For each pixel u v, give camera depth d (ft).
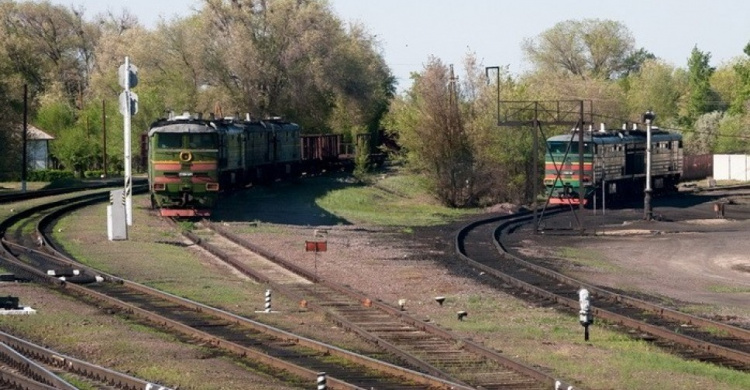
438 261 195.31
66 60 650.02
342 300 145.69
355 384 92.94
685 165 483.92
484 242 232.12
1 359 96.07
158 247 202.49
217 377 93.25
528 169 354.95
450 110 349.41
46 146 544.21
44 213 264.72
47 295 139.64
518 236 248.32
